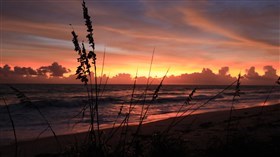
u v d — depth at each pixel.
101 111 19.80
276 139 5.73
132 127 11.24
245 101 33.84
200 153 4.84
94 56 3.06
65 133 11.20
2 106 21.14
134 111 20.05
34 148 8.02
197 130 8.45
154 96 3.39
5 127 13.15
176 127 10.80
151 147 4.16
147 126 11.66
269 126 8.05
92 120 3.29
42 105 23.09
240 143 4.80
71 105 24.20
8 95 39.56
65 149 3.73
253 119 10.76
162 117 17.02
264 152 4.60
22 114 18.23
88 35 3.04
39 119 15.88
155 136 4.30
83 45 3.05
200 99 37.03
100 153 3.25
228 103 30.17
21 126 13.46
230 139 5.32
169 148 4.11
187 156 4.34
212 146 5.20
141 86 107.69
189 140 6.39
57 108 22.62
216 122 11.73
